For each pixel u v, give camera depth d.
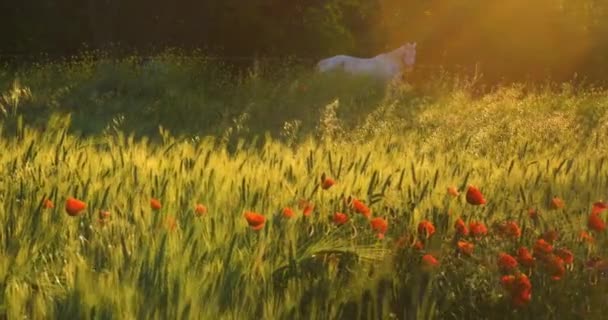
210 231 7.43
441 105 25.89
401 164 10.95
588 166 11.34
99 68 28.38
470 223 7.82
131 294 5.87
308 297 6.75
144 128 22.45
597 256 7.93
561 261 7.19
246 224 7.65
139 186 8.76
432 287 7.11
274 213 8.05
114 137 16.03
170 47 38.66
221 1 37.34
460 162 11.47
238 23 37.22
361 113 24.30
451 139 15.66
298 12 38.00
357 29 42.88
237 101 27.00
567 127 18.39
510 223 8.02
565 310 7.25
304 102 25.89
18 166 9.20
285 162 10.41
